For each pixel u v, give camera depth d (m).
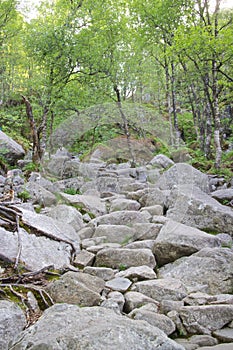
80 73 12.56
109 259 4.95
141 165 8.98
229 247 5.69
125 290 4.07
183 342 3.24
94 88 12.76
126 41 14.62
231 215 6.37
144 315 3.40
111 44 13.46
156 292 3.99
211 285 4.33
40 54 11.52
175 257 5.08
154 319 3.38
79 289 3.69
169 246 5.12
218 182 10.03
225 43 10.34
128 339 2.47
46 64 11.66
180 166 8.02
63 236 5.28
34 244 4.66
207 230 6.43
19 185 7.79
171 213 6.66
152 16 14.47
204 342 3.23
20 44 14.60
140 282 4.21
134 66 15.34
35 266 4.31
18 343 2.62
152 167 8.77
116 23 13.31
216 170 11.04
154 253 5.21
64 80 12.18
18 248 4.43
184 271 4.62
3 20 13.73
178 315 3.56
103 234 5.82
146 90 20.06
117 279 4.36
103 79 12.98
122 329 2.54
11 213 5.03
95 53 12.10
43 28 11.48
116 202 7.28
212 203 6.78
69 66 11.85
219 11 12.56
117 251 5.00
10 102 15.10
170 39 14.68
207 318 3.51
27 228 4.93
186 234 5.34
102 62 12.59
